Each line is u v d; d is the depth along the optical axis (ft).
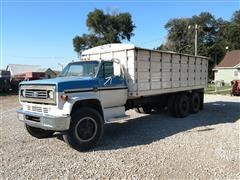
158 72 33.81
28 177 17.67
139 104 34.19
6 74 123.75
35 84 24.21
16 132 30.04
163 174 17.89
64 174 18.12
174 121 36.17
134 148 23.76
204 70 45.88
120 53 30.07
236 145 24.17
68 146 24.59
